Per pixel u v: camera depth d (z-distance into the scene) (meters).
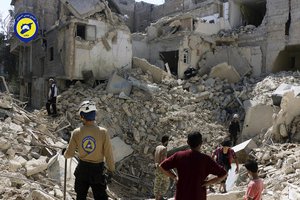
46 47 19.11
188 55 20.50
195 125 13.88
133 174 11.54
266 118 13.07
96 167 3.90
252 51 20.91
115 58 17.45
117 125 13.23
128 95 14.93
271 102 13.88
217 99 16.36
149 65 17.80
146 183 11.09
